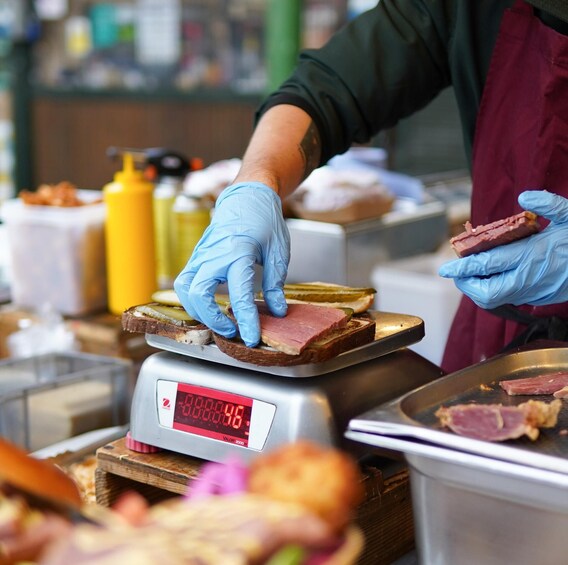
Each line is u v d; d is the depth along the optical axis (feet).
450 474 3.22
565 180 5.24
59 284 7.86
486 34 5.58
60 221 7.71
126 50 22.15
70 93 22.75
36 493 2.07
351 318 4.43
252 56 20.94
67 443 5.67
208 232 4.63
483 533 3.25
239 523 1.86
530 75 5.24
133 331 4.44
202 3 21.16
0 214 8.03
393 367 4.34
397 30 5.93
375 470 4.07
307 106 5.82
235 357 4.05
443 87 6.21
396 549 4.29
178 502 2.13
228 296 4.59
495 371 4.25
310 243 8.43
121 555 1.77
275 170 5.28
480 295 4.45
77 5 22.30
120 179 7.72
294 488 1.91
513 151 5.38
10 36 22.56
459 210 10.39
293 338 3.92
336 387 4.02
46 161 23.52
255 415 4.04
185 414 4.27
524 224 4.32
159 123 21.98
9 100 23.11
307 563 1.87
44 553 1.92
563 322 5.22
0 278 8.93
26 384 6.57
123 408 6.53
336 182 8.60
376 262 8.81
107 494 4.54
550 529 3.10
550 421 3.56
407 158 13.46
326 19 19.72
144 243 7.76
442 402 3.91
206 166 21.71
